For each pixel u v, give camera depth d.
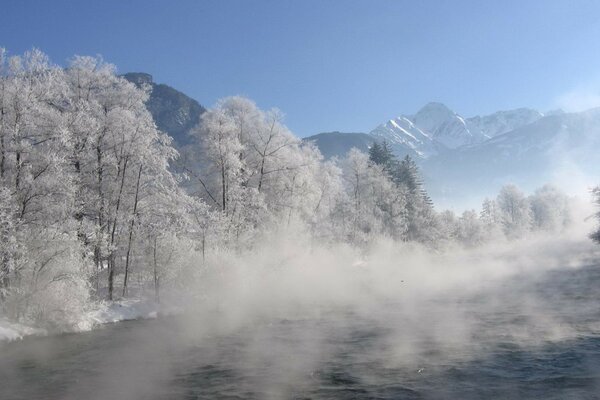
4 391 16.28
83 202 29.56
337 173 62.19
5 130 25.75
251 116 46.94
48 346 22.88
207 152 41.62
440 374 16.83
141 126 32.22
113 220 31.92
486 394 14.77
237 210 42.00
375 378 16.66
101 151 32.09
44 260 26.17
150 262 34.75
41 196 26.86
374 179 71.44
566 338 21.38
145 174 33.53
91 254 28.30
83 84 32.59
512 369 17.08
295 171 48.97
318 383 16.36
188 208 35.75
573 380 15.67
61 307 26.45
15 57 26.94
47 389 16.44
